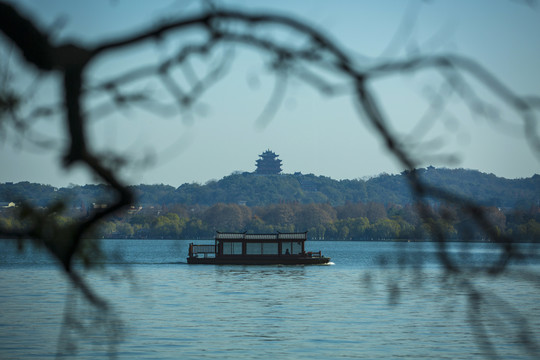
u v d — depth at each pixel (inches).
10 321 3024.1
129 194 245.6
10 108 240.2
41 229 256.5
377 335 2726.4
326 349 2415.1
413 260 323.6
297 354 2313.0
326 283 5310.0
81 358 2113.7
